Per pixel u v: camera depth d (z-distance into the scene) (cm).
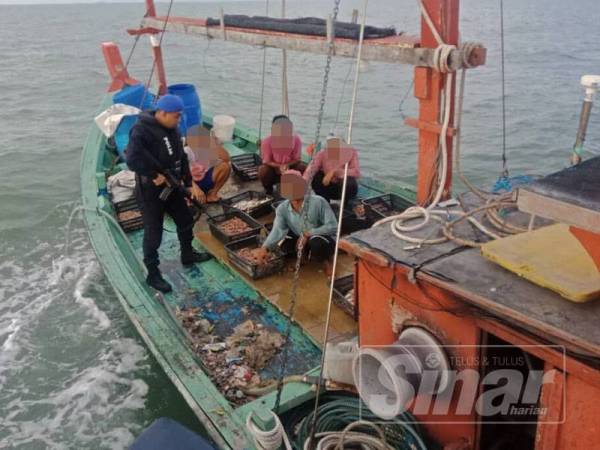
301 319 472
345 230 590
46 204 1061
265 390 400
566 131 1495
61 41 5297
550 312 217
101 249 563
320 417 341
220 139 902
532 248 251
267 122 1700
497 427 304
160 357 412
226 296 523
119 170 795
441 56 327
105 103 1012
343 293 499
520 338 235
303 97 2047
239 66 2966
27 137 1593
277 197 671
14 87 2520
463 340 271
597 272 227
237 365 434
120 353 589
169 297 524
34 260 813
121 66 1040
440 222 308
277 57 3359
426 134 369
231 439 334
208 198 711
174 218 550
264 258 539
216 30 561
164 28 700
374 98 1980
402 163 1282
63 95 2323
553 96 1927
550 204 198
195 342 461
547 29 4672
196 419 485
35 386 548
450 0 330
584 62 2695
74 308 674
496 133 1498
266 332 469
